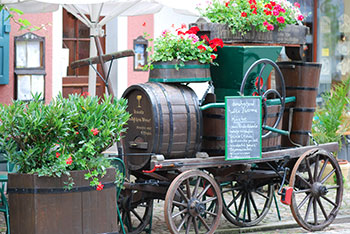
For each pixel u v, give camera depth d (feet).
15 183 19.98
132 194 24.21
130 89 23.18
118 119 20.86
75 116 19.94
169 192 21.97
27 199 19.80
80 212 20.07
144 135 22.88
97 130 20.03
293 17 26.71
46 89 32.89
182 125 22.90
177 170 22.89
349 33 44.16
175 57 23.26
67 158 19.65
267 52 25.04
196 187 22.81
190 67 23.29
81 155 20.15
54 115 19.57
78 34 37.29
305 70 26.73
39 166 20.17
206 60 23.59
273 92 25.25
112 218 20.83
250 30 24.91
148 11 32.19
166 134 22.54
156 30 37.91
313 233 25.59
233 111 23.61
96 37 28.37
